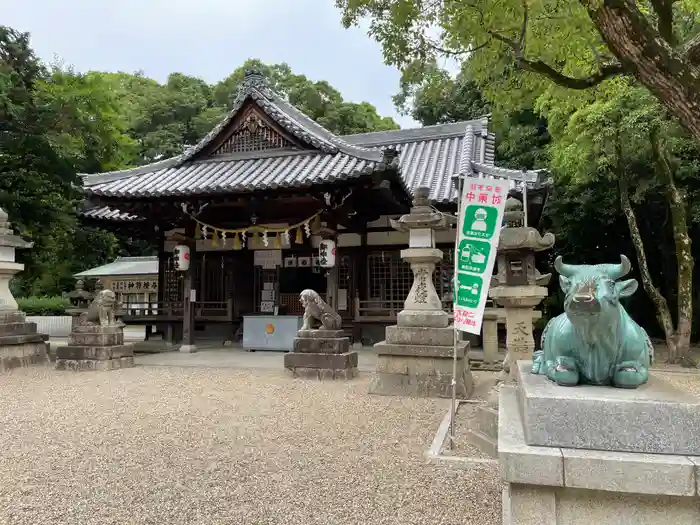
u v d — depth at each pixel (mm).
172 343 15867
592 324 2820
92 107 15742
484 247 5379
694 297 17188
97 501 3795
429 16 7781
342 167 13086
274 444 5250
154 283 21984
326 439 5438
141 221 16797
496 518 3484
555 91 8922
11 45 13180
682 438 2490
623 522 2504
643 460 2426
